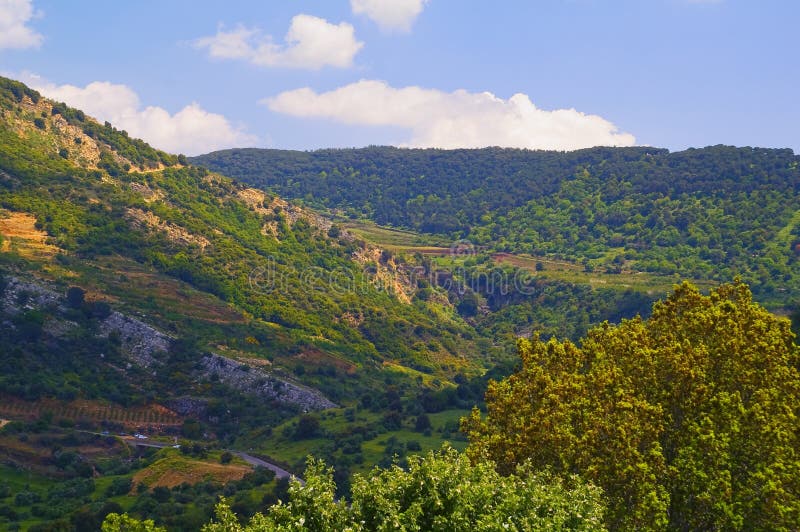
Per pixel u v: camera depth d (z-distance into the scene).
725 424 34.22
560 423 34.62
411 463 29.95
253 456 108.62
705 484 32.66
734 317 39.16
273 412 132.50
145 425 120.19
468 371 195.88
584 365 41.12
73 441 104.75
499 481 29.78
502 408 38.06
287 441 114.94
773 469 32.66
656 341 39.91
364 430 110.88
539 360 40.12
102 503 79.69
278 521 27.72
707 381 36.88
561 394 36.06
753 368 36.31
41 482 91.88
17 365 119.06
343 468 90.31
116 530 31.34
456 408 122.31
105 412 118.81
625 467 31.78
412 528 26.30
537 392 37.34
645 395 36.91
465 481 28.69
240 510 74.25
